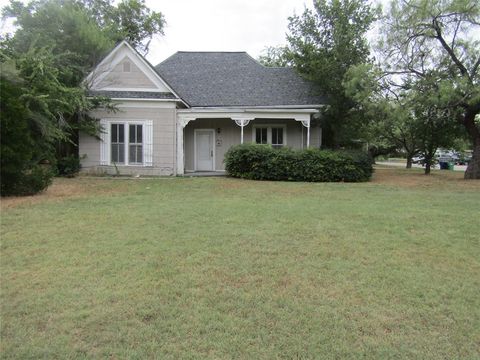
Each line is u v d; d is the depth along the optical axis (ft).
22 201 30.53
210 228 21.88
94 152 56.80
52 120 42.11
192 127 65.05
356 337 10.42
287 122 64.75
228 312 11.75
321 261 16.39
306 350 9.80
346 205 30.14
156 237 19.90
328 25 63.72
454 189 42.93
